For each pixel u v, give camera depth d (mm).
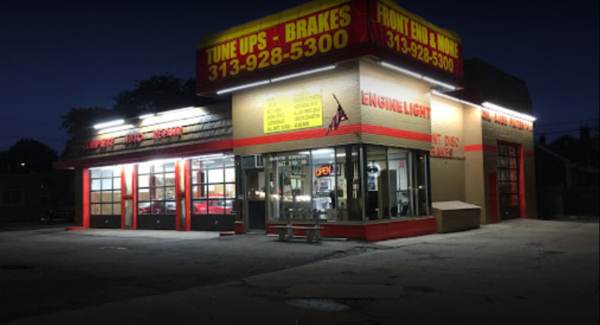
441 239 15836
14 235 22031
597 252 12602
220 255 12734
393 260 11500
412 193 17609
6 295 8312
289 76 16266
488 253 12547
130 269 10938
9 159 67062
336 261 11430
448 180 20875
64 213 36531
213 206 20656
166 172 22688
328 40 15258
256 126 17891
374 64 15953
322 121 16094
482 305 7387
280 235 15555
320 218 16172
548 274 9680
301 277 9586
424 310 7148
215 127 20281
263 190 18016
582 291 8219
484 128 22047
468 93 22406
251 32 17234
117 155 23672
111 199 25250
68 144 27469
